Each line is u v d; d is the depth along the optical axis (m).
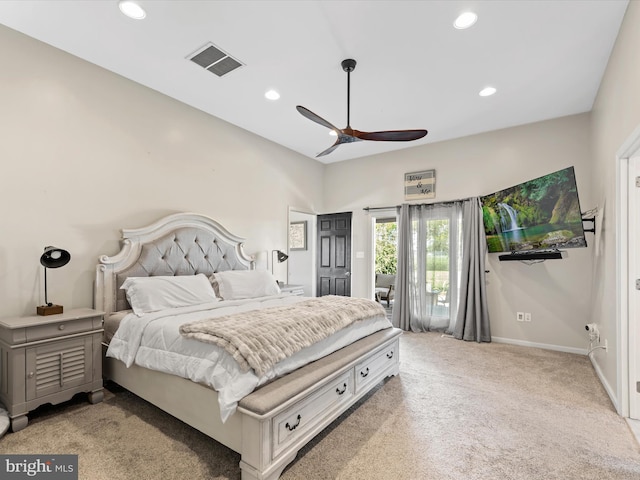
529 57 2.80
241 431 1.69
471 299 4.42
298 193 5.46
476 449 1.98
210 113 3.99
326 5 2.21
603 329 3.06
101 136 3.02
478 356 3.75
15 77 2.51
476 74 3.08
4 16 2.34
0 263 2.44
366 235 5.61
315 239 6.24
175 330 2.19
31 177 2.59
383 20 2.36
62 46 2.71
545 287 4.10
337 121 4.18
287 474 1.74
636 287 2.39
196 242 3.70
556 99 3.57
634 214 2.41
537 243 3.66
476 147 4.61
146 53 2.79
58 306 2.51
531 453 1.94
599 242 3.29
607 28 2.43
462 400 2.63
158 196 3.47
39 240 2.63
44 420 2.26
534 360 3.61
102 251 3.01
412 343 4.28
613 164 2.70
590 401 2.62
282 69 3.02
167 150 3.56
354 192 5.75
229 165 4.27
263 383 1.78
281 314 2.40
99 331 2.56
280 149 5.10
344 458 1.88
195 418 1.96
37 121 2.62
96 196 2.98
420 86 3.30
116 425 2.20
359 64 2.92
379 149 5.27
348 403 2.30
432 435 2.12
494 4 2.19
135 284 2.86
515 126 4.33
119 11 2.29
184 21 2.39
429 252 4.95
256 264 4.61
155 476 1.71
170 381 2.13
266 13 2.29
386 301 6.79
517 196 3.84
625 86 2.32
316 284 6.22
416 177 5.11
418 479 1.71
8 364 2.16
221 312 2.77
